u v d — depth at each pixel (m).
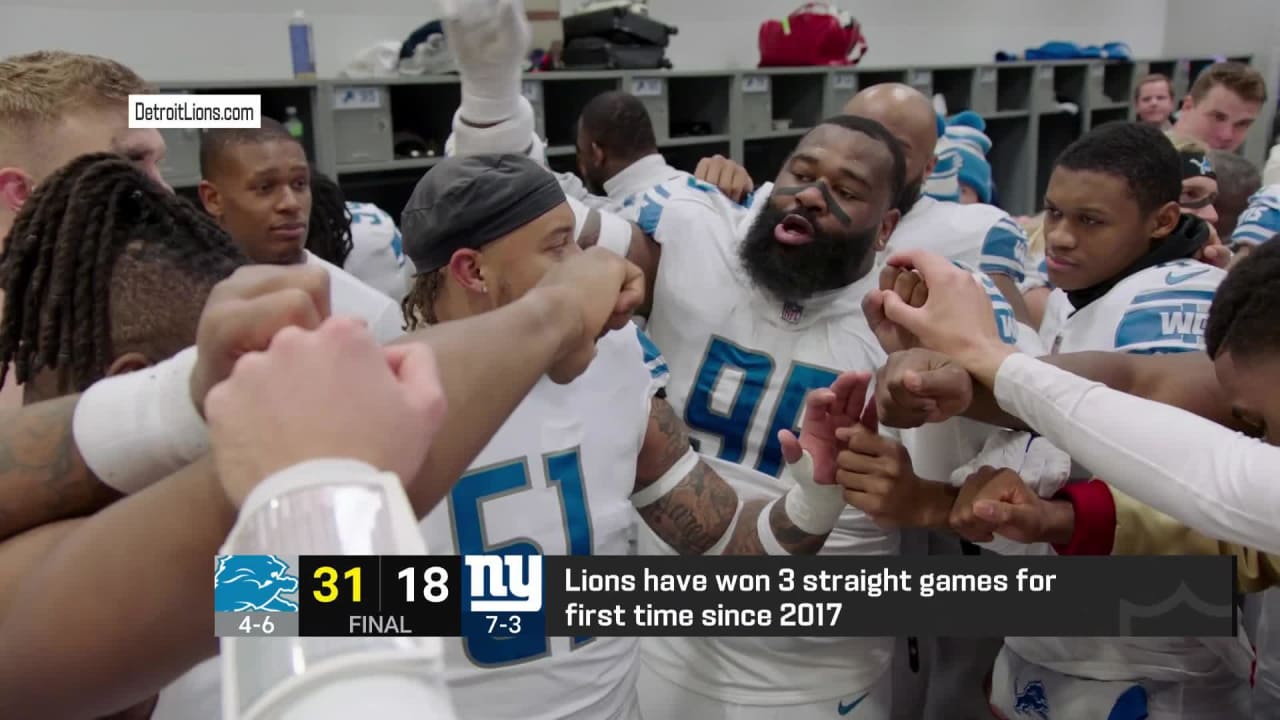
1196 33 6.96
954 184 2.51
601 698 1.11
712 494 1.23
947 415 0.87
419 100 3.28
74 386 0.55
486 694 1.03
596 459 1.11
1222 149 2.93
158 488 0.36
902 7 5.42
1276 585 1.00
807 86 4.21
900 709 1.71
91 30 2.84
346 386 0.33
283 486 0.31
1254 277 0.77
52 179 0.56
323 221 2.02
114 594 0.34
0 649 0.35
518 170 1.06
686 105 3.96
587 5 3.55
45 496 0.42
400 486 0.32
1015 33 6.12
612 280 0.54
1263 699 1.26
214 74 3.10
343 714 0.29
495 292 1.07
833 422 1.07
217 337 0.36
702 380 1.53
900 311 0.89
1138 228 1.30
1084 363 0.97
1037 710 1.33
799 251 1.41
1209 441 0.76
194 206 0.61
